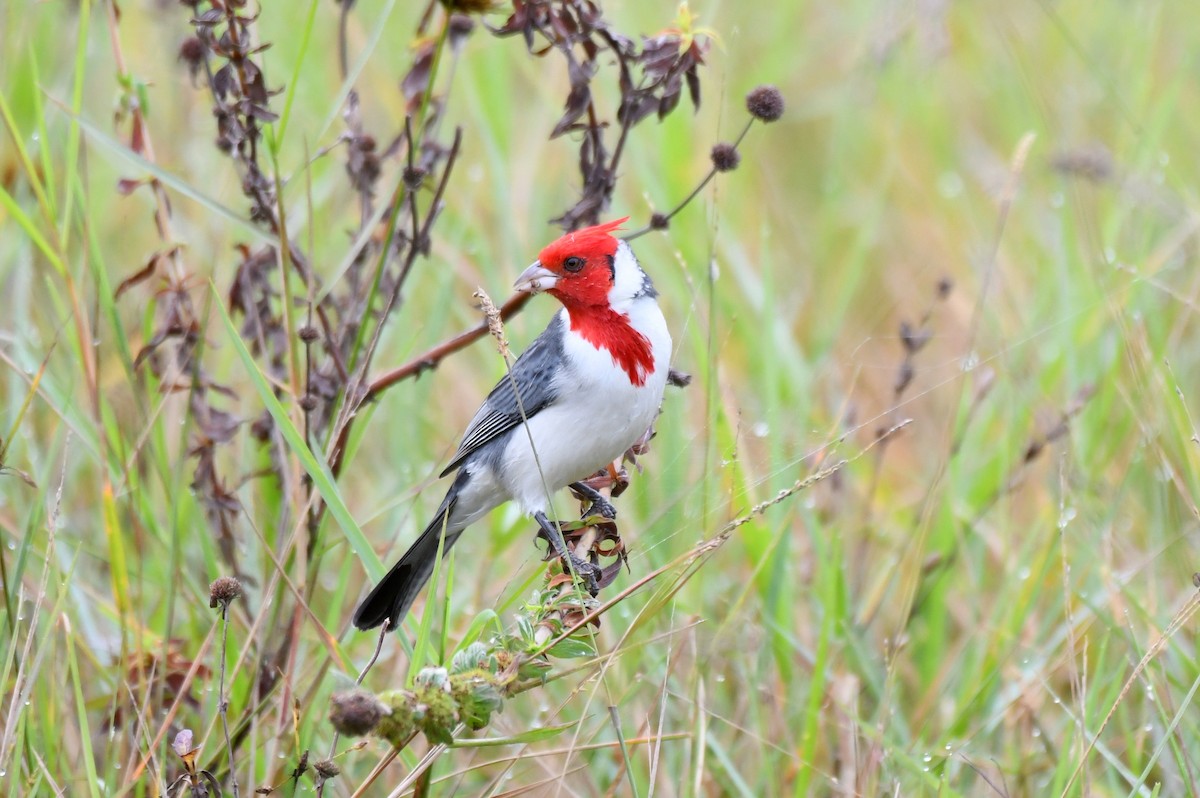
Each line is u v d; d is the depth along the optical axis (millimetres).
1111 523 11148
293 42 15258
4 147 13508
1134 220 14617
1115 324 12641
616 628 10719
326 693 10039
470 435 10172
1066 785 8898
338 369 9961
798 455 11219
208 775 7953
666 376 9945
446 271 13344
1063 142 16078
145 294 12906
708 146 15945
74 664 8609
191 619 10406
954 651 11500
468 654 7406
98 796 8367
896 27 15586
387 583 9781
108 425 10820
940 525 11836
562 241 9734
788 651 10703
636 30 15891
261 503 11320
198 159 14133
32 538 9859
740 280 13930
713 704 10406
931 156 17422
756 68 17781
